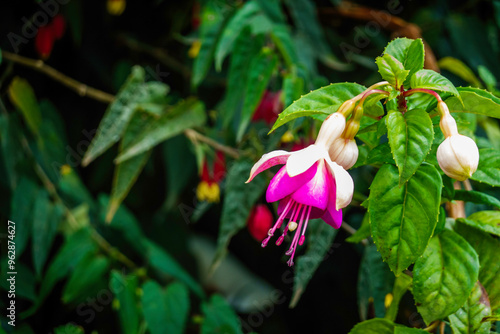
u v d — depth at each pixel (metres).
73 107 1.19
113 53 1.21
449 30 1.00
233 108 0.77
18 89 0.94
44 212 0.93
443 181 0.56
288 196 0.54
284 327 1.27
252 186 0.75
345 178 0.52
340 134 0.53
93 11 1.18
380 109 0.55
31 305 1.05
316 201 0.52
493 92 0.67
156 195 1.25
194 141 0.82
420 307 0.55
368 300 0.70
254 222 0.78
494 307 0.57
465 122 0.56
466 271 0.55
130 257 1.12
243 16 0.76
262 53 0.74
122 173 0.79
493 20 1.06
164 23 1.21
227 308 0.88
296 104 0.53
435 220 0.52
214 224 1.32
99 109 1.20
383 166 0.53
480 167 0.56
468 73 0.78
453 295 0.55
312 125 0.72
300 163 0.52
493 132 0.78
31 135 1.06
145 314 0.79
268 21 0.77
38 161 1.05
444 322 0.58
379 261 0.68
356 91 0.54
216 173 0.86
